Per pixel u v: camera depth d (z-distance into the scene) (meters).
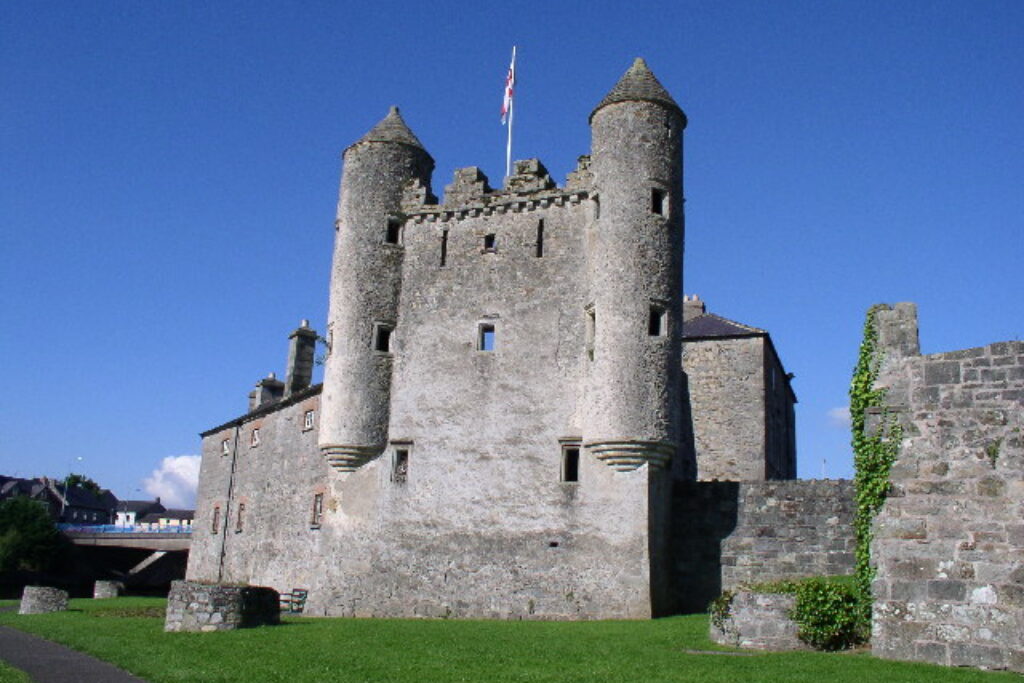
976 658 15.55
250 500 42.72
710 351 40.00
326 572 30.50
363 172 32.94
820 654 17.20
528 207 31.38
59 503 125.50
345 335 31.62
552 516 28.28
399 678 14.73
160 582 56.22
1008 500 15.86
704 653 17.77
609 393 27.77
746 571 27.84
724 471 38.41
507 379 30.05
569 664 16.27
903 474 16.86
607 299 28.56
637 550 26.98
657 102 30.09
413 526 29.80
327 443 31.08
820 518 27.52
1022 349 16.28
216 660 16.73
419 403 30.89
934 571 16.25
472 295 31.30
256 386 48.97
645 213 29.05
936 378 16.94
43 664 16.94
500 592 28.19
